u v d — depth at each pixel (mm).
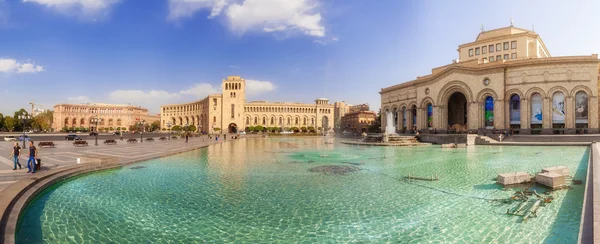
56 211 9734
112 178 15305
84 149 31547
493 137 41500
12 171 15398
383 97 73000
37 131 120562
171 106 155875
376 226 8227
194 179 15023
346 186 13281
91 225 8484
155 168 18828
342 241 7234
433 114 53625
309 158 24594
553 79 42438
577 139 36594
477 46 61469
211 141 52844
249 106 128000
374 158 24312
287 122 131250
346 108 167625
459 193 11742
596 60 40750
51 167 17109
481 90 47125
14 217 8500
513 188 12375
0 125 106000
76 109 157500
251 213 9453
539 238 7195
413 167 18891
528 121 43656
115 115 166625
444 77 51688
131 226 8391
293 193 11984
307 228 8125
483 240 7156
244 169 18391
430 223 8406
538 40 57750
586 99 41250
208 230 8039
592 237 6164
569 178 13859
